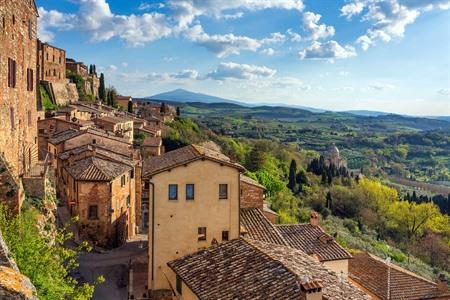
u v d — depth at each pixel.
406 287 35.97
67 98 120.38
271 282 21.53
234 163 33.41
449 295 35.41
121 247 49.19
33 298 12.60
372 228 97.94
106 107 125.31
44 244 23.17
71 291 21.19
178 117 156.25
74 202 47.03
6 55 34.56
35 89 47.88
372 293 35.53
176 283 27.62
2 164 28.44
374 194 109.38
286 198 85.44
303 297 18.98
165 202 32.16
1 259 15.28
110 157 53.34
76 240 45.91
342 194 107.31
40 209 33.62
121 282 38.66
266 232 35.56
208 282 23.38
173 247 32.38
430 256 83.50
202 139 135.38
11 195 27.91
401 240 94.81
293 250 27.91
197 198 32.59
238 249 26.17
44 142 73.81
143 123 113.25
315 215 40.38
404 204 101.25
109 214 47.03
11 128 36.28
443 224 96.94
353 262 41.47
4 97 34.03
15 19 37.59
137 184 59.62
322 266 25.91
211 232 32.97
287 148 172.00
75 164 50.31
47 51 111.81
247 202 39.97
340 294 21.52
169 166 31.97
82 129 69.88
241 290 21.58
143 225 62.00
